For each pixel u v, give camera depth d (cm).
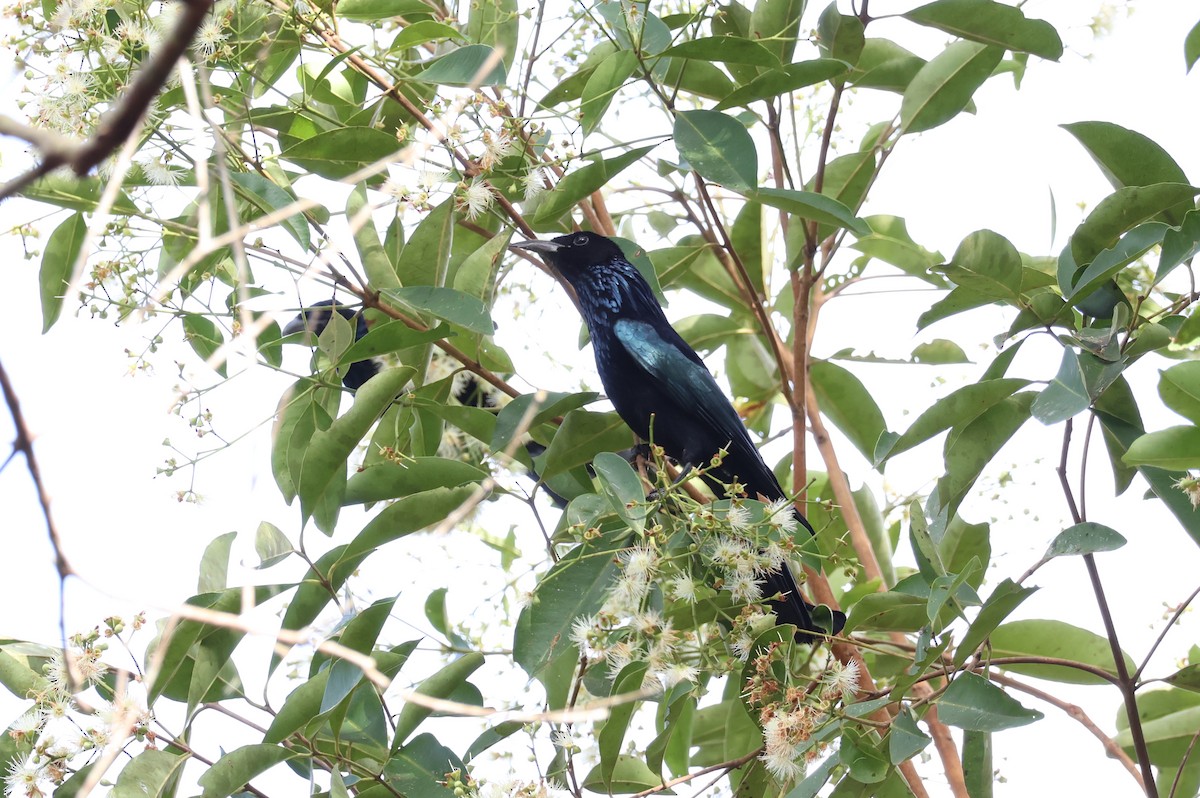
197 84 865
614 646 816
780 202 905
